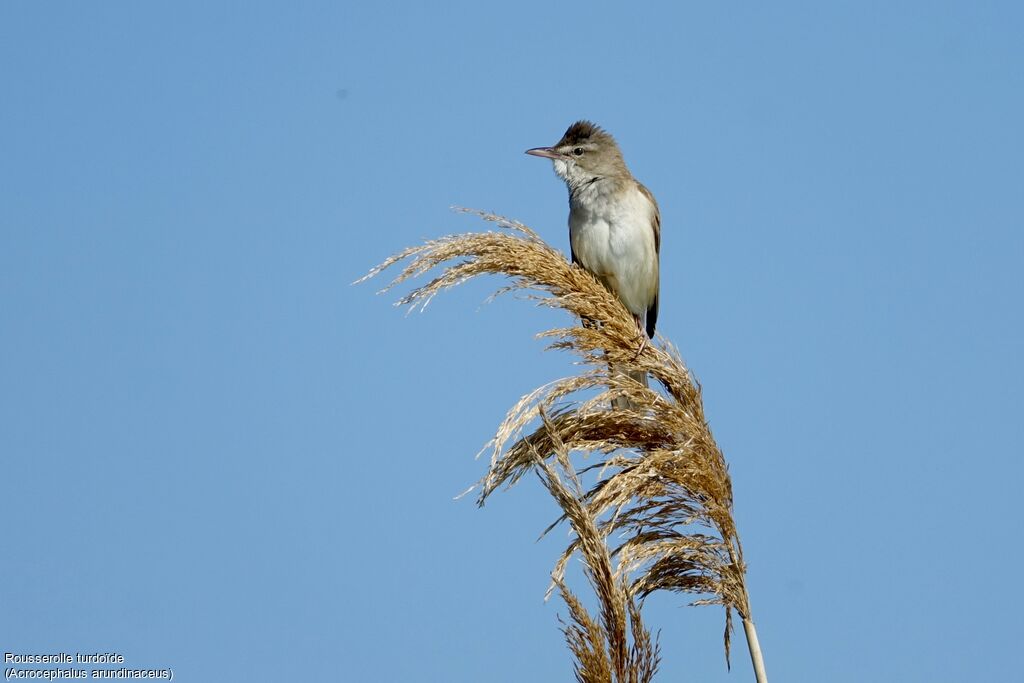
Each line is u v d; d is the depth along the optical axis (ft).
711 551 26.96
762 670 26.71
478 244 31.35
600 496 26.91
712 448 28.19
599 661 24.56
